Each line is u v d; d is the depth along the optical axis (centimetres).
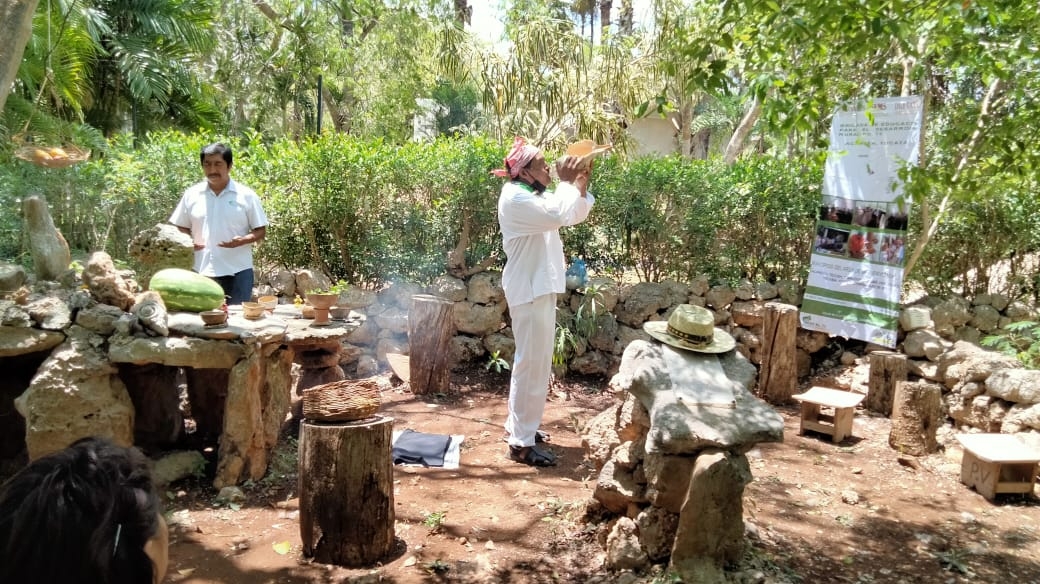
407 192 666
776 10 351
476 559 328
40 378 352
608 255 703
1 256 561
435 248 678
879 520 386
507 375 652
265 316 443
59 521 90
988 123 558
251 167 649
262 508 373
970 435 443
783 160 712
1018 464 420
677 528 302
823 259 661
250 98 1413
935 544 358
